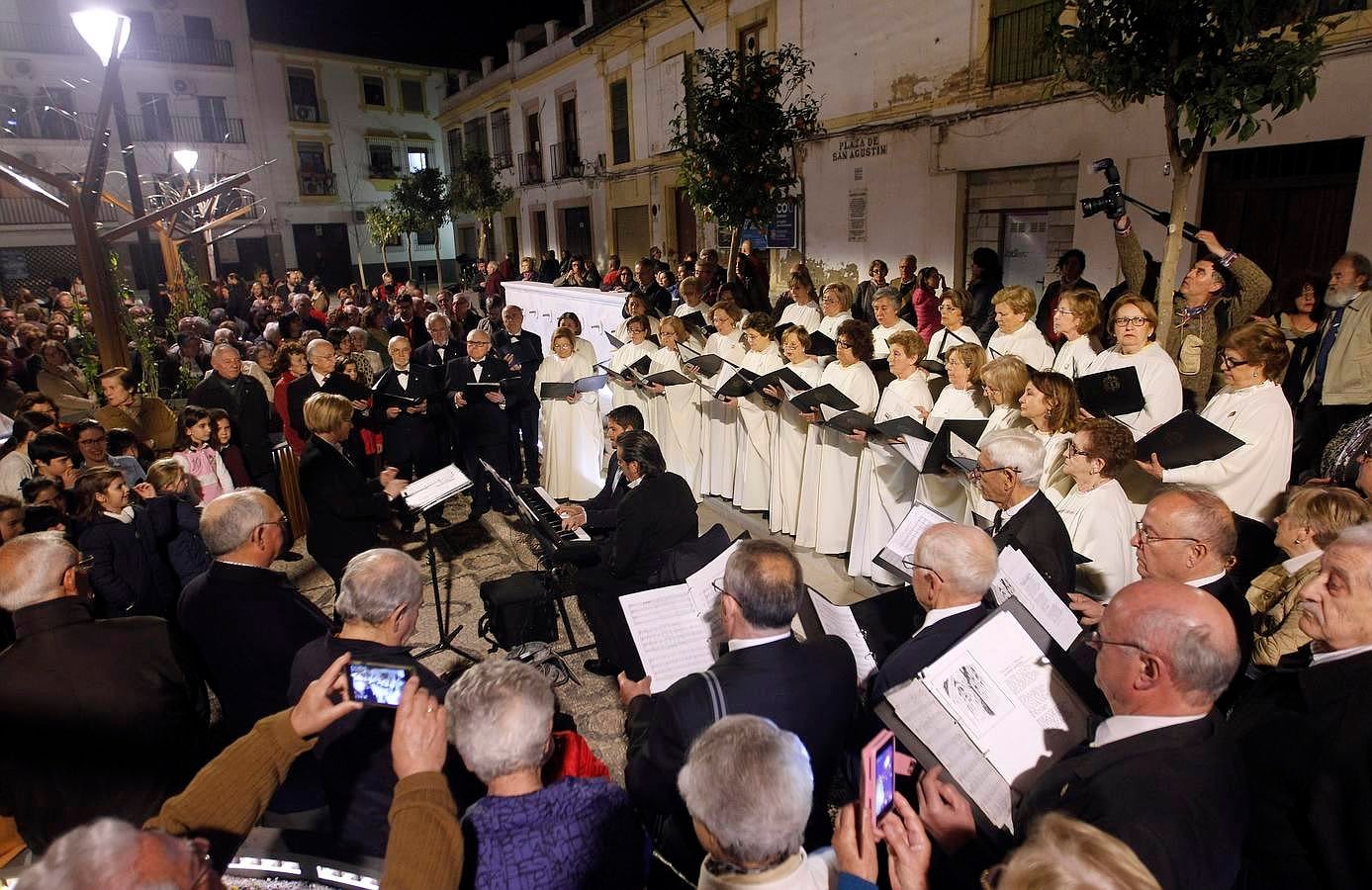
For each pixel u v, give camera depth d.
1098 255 9.02
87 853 1.22
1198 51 4.10
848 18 11.81
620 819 1.88
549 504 5.16
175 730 2.59
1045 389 3.77
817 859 1.63
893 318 6.73
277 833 1.93
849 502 5.74
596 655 4.77
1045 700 2.10
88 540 3.81
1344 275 4.80
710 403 7.23
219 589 2.76
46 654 2.44
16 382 8.44
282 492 6.55
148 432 6.09
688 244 17.20
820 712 2.31
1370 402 4.67
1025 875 1.24
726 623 2.42
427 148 31.72
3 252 23.89
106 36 5.56
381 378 7.03
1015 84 9.62
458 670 4.62
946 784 1.97
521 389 7.39
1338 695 1.93
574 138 21.14
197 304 12.22
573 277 14.80
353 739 2.20
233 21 26.97
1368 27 6.59
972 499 4.31
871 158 11.84
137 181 9.36
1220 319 4.98
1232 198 7.94
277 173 28.61
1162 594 1.87
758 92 9.14
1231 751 1.79
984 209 10.54
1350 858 1.82
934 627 2.42
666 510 4.08
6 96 23.39
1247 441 3.72
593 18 19.14
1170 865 1.59
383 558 2.46
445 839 1.65
